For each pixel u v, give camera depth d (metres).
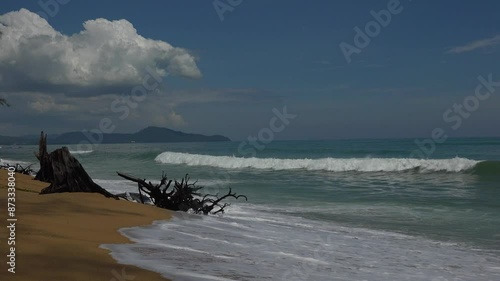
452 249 9.85
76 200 10.94
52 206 9.48
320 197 20.20
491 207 16.78
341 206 17.16
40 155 17.83
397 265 7.92
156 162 53.75
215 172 36.38
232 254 7.16
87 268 4.84
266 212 15.38
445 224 13.34
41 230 6.52
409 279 6.89
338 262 7.70
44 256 5.02
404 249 9.63
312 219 13.98
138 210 11.29
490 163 31.05
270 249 8.20
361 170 36.03
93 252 5.67
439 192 21.91
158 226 9.33
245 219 13.21
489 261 8.66
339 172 35.19
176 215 11.98
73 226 7.44
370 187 24.73
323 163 38.12
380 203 18.17
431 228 12.66
